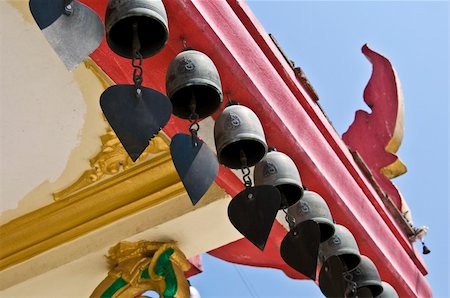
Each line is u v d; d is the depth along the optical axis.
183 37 4.47
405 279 6.52
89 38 3.54
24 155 5.46
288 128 5.16
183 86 4.00
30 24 4.75
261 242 4.11
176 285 5.56
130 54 3.80
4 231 5.80
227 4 4.94
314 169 5.41
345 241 5.07
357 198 6.11
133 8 3.65
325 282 5.00
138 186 5.68
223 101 4.81
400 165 7.38
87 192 5.71
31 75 5.02
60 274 5.79
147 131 3.62
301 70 5.90
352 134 7.62
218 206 5.55
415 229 7.10
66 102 5.21
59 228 5.77
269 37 5.62
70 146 5.47
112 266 5.77
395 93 7.51
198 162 3.93
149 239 5.74
